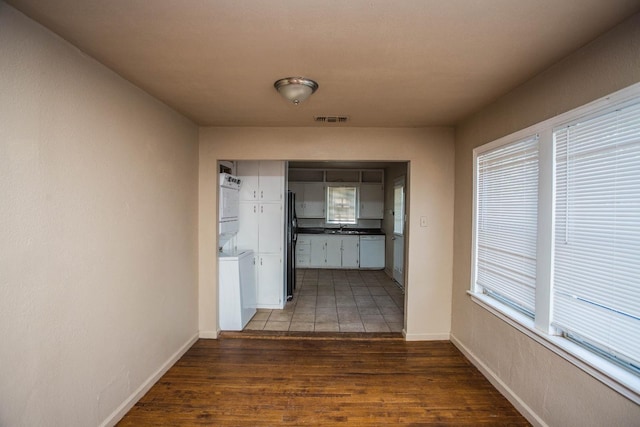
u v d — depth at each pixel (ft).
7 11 4.42
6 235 4.44
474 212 9.52
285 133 11.18
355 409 7.43
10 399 4.53
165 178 8.89
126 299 7.18
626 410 4.70
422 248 11.20
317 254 24.43
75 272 5.69
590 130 5.44
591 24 4.81
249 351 10.39
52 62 5.16
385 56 5.89
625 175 4.81
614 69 4.91
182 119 9.88
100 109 6.29
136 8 4.46
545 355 6.41
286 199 15.34
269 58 5.99
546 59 5.99
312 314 14.06
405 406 7.55
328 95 7.97
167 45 5.53
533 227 6.89
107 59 6.09
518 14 4.54
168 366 9.14
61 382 5.40
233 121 10.50
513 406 7.50
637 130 4.64
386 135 11.12
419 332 11.34
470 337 9.79
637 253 4.63
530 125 6.91
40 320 4.99
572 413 5.71
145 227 7.91
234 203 13.56
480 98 8.16
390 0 4.23
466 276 10.08
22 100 4.66
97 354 6.26
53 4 4.37
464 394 8.05
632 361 4.64
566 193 5.99
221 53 5.81
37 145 4.91
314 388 8.29
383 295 17.24
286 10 4.46
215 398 7.80
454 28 4.92
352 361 9.77
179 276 9.81
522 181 7.31
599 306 5.25
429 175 11.11
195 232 11.00
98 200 6.26
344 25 4.85
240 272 12.16
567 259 5.95
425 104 8.68
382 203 25.03
